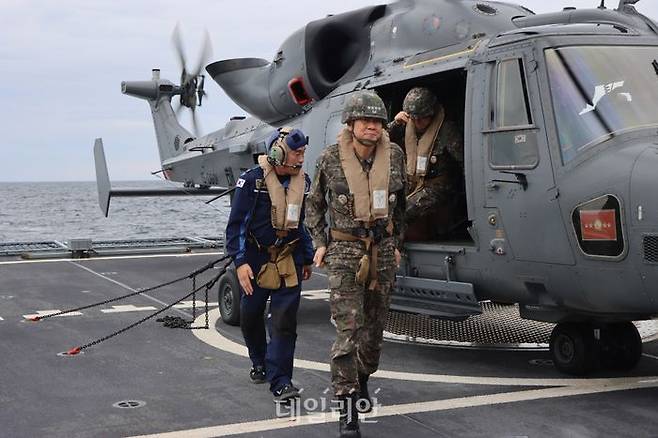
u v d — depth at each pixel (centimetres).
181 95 1596
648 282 502
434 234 724
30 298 970
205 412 502
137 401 526
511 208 584
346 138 472
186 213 8225
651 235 492
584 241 534
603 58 582
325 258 475
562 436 452
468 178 622
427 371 613
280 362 524
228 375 599
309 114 872
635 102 559
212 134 1352
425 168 678
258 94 1006
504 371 613
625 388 558
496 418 487
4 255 1429
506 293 610
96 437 451
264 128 1071
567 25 621
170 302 957
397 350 690
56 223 5962
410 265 682
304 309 915
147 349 689
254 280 532
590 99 559
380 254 477
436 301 662
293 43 916
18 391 549
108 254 1457
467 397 536
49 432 460
